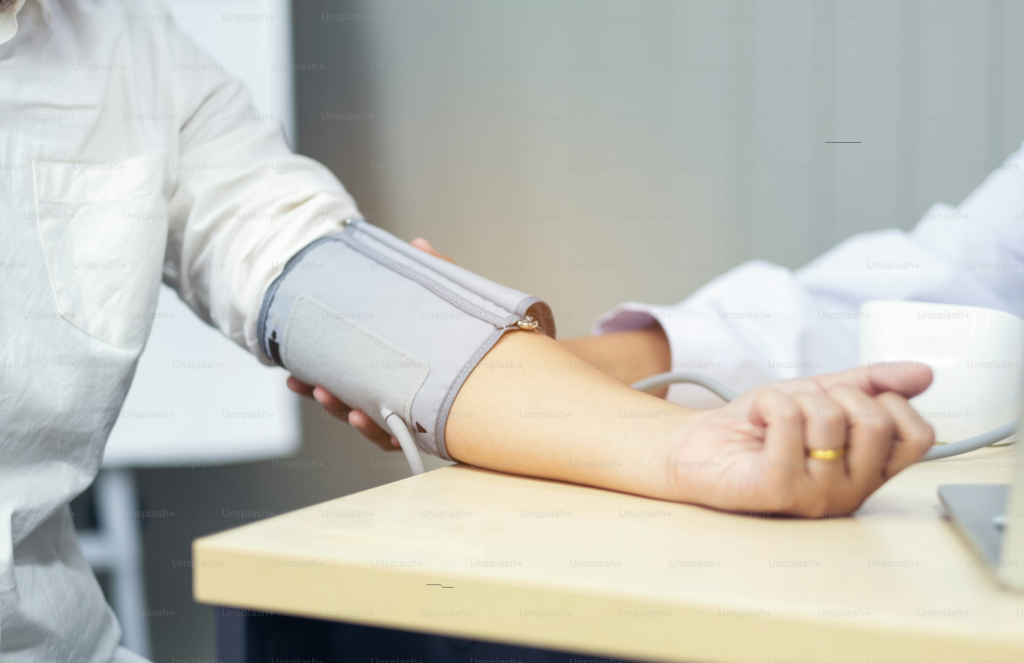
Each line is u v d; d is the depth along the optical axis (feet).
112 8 2.00
